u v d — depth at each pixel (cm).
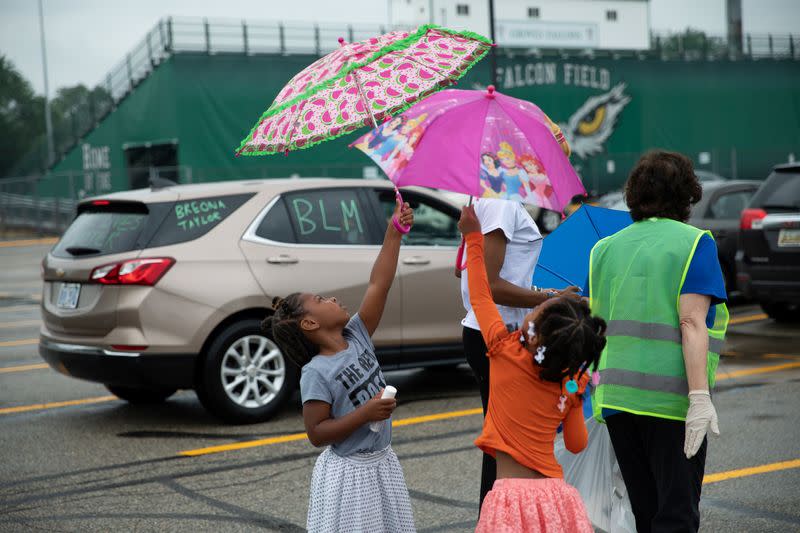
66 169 3747
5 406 814
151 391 814
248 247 732
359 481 338
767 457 602
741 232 1092
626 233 373
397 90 348
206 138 3089
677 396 354
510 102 356
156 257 702
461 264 423
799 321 1177
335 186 784
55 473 613
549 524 313
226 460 634
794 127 4103
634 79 3816
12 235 3331
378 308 364
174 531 501
